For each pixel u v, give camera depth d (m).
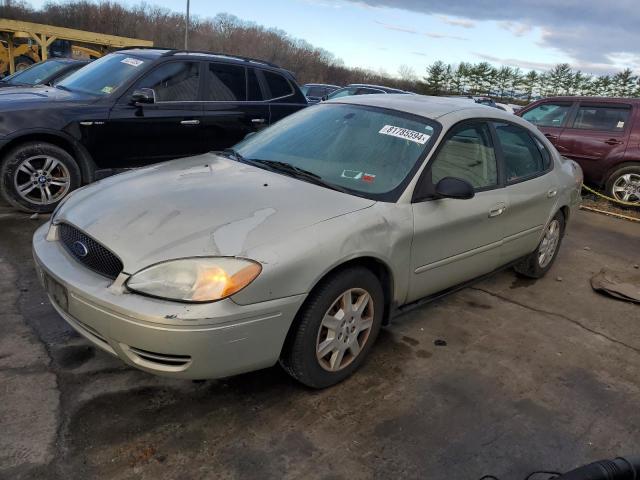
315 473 2.29
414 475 2.34
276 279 2.39
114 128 5.60
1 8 59.44
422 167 3.19
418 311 3.97
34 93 5.78
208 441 2.42
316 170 3.26
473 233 3.56
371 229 2.81
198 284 2.27
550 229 4.73
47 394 2.62
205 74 6.32
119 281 2.34
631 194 8.26
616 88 61.78
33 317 3.31
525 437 2.67
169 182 3.04
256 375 2.94
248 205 2.71
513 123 4.20
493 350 3.51
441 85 71.56
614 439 2.73
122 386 2.73
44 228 2.97
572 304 4.44
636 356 3.65
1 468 2.15
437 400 2.89
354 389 2.91
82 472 2.18
